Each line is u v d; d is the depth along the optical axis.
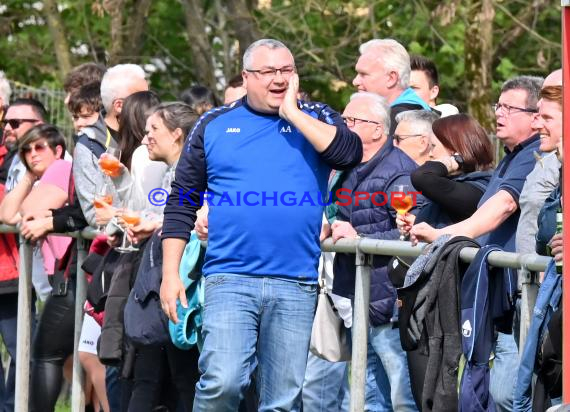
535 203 17.38
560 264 14.45
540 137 17.84
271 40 17.25
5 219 24.05
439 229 17.59
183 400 19.44
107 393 21.77
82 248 22.27
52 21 61.06
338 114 17.52
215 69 65.00
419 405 17.95
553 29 64.44
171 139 20.11
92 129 22.47
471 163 19.33
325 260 20.41
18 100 27.64
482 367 15.60
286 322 17.12
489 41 51.56
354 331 18.06
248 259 17.08
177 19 69.62
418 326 16.23
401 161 19.70
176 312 17.61
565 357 13.88
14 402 24.80
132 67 23.08
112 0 55.59
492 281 15.71
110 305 20.06
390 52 23.45
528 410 15.00
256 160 17.14
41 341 22.92
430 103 26.59
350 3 58.72
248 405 19.80
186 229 17.80
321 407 21.50
